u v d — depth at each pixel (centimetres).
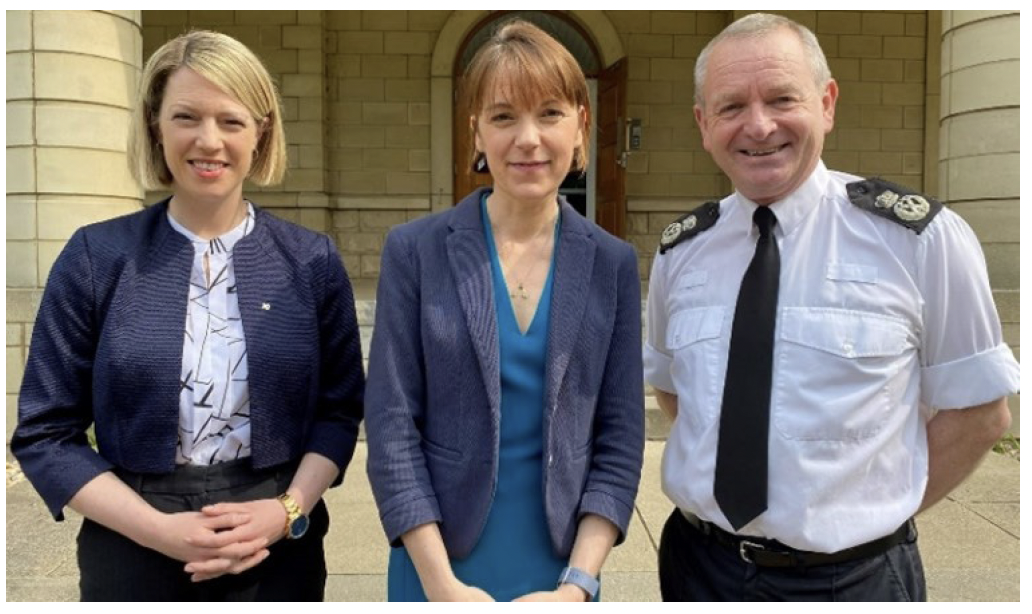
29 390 171
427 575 162
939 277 164
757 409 168
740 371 171
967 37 533
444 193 909
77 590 312
